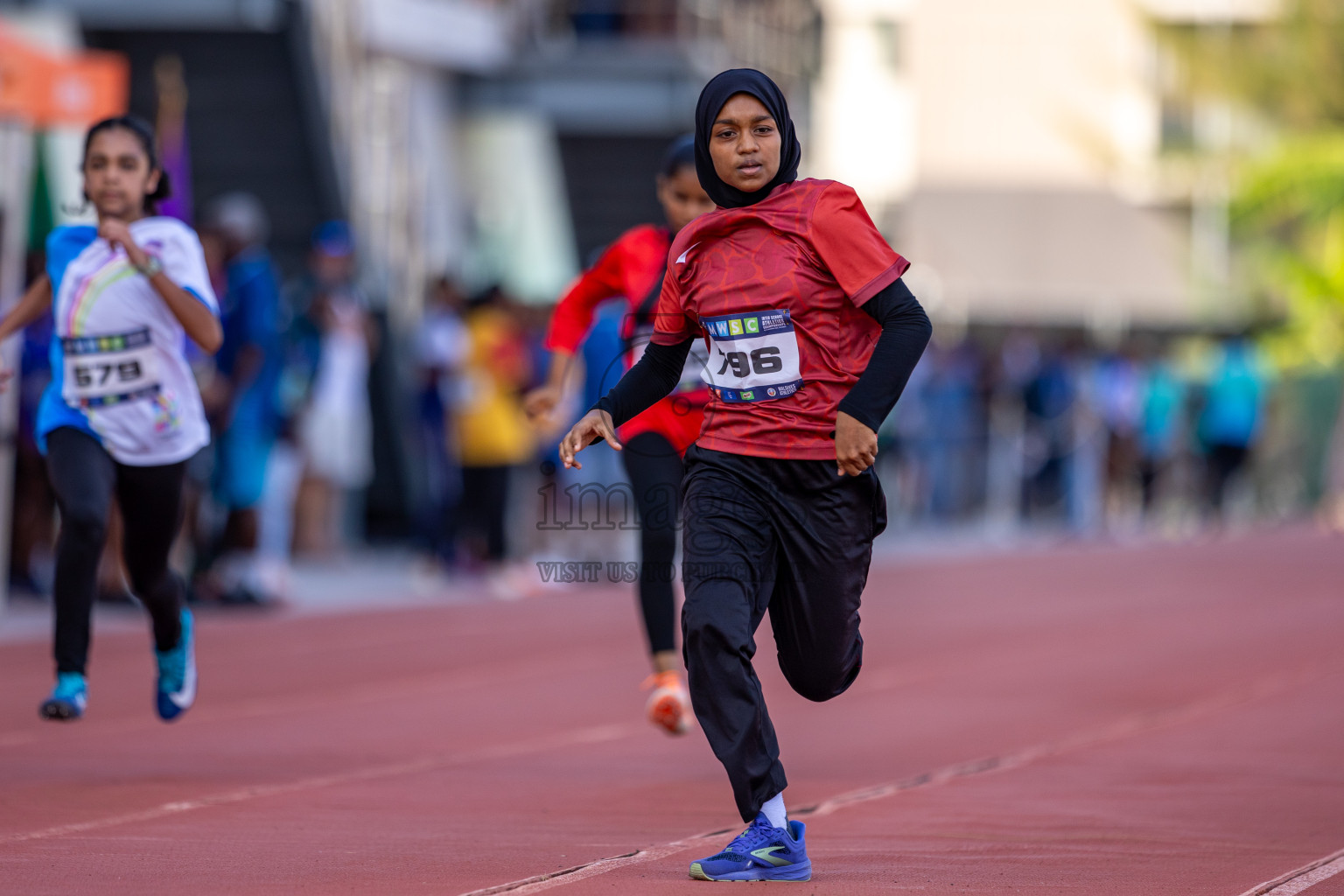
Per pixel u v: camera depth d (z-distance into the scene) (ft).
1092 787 61.57
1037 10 372.58
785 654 47.47
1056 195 371.97
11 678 87.10
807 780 63.16
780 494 45.75
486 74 209.67
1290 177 329.31
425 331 146.82
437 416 146.51
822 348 45.75
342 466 157.58
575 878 46.01
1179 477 258.78
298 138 162.50
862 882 45.80
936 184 374.22
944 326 331.16
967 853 49.98
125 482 63.16
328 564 158.51
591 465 135.33
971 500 236.22
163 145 134.10
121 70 107.45
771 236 45.88
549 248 218.59
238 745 70.28
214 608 122.72
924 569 166.20
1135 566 171.73
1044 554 189.37
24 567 124.06
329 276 136.36
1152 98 370.53
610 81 207.62
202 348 62.59
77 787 60.13
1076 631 115.03
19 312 65.62
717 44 212.84
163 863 47.65
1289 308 337.52
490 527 145.59
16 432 121.70
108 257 62.80
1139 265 366.02
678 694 66.85
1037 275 368.89
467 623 118.32
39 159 130.72
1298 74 349.00
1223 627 117.50
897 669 95.96
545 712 80.33
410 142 194.08
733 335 45.98
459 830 53.16
